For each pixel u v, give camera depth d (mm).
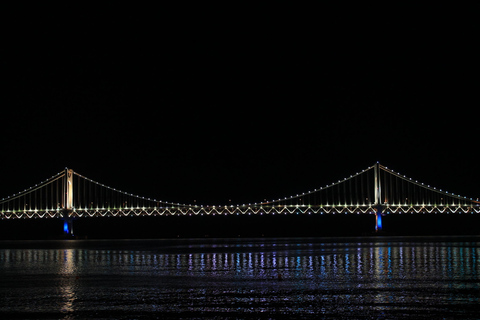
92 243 127688
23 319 33469
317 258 68688
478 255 71688
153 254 80625
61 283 46531
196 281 47000
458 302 36812
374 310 34844
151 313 34562
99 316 34000
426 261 63031
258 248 94688
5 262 67875
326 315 33781
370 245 102000
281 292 40969
